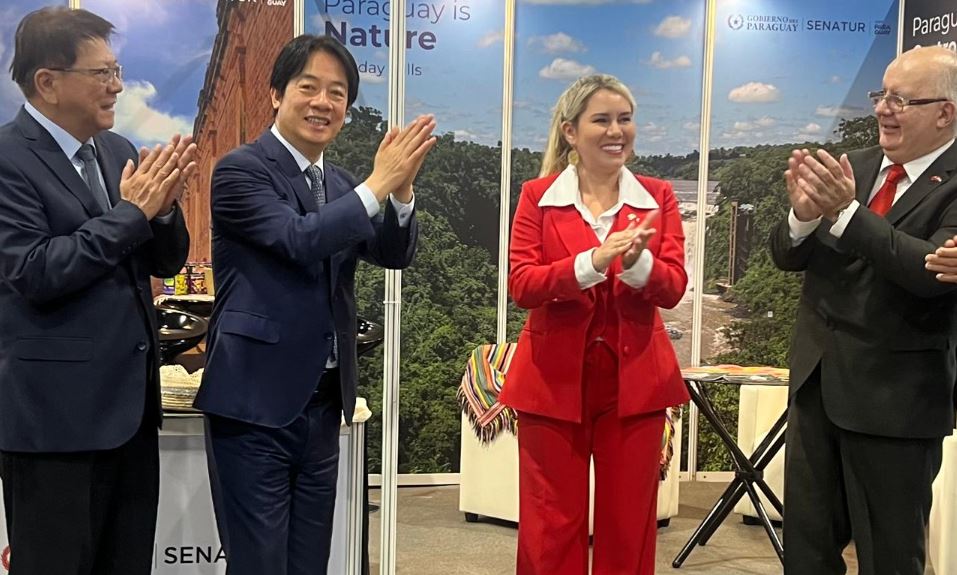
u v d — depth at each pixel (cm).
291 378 178
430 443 454
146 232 167
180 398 218
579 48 447
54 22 163
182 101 414
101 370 169
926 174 199
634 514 212
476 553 342
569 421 210
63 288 160
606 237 208
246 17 417
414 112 438
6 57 390
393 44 234
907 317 198
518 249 214
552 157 221
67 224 166
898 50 465
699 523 390
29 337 166
